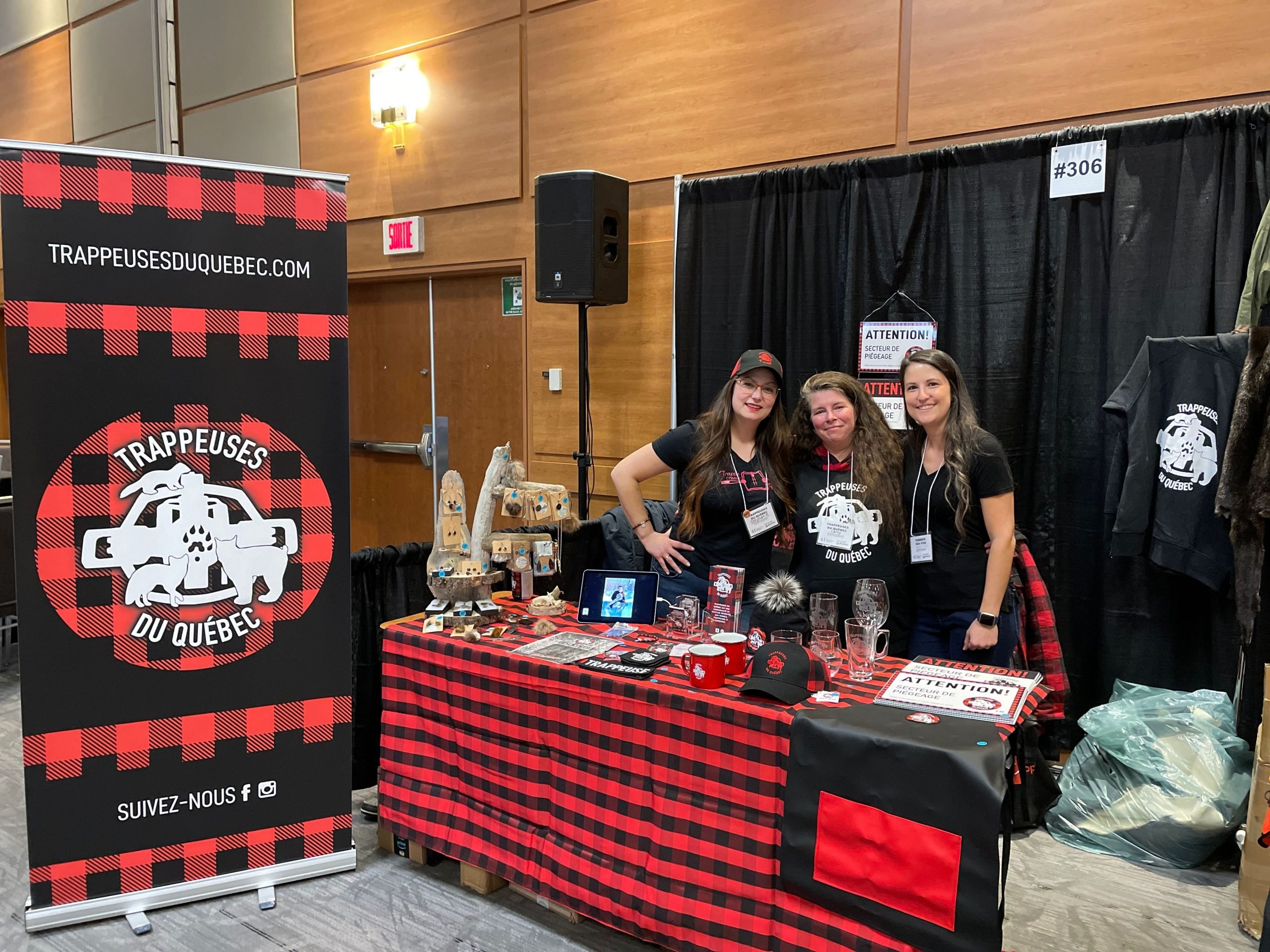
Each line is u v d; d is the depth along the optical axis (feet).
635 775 6.68
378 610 9.56
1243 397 8.12
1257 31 9.23
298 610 7.95
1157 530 9.16
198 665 7.63
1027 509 10.71
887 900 5.48
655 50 13.48
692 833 6.35
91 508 7.22
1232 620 9.25
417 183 16.53
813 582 8.23
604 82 14.05
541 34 14.65
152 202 7.25
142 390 7.30
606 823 6.82
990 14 10.73
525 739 7.29
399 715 8.16
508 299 16.06
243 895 7.86
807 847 5.76
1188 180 9.39
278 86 18.42
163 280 7.32
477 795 7.70
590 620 8.17
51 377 7.04
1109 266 9.96
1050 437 10.50
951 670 6.75
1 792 9.82
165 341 7.36
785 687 6.15
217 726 7.72
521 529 10.72
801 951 5.94
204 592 7.60
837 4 11.82
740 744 6.13
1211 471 8.76
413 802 8.07
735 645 6.70
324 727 8.11
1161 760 8.52
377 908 7.65
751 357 8.05
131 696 7.43
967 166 10.69
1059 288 10.25
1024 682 6.40
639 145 13.79
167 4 20.11
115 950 7.07
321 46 17.54
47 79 23.21
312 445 7.93
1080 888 7.97
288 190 7.70
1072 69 10.27
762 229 12.35
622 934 7.29
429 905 7.71
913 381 8.05
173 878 7.66
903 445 8.44
